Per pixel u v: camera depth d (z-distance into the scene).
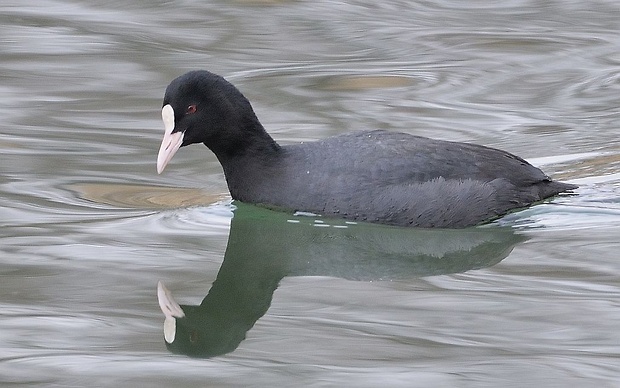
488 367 9.29
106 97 17.31
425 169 13.14
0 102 17.03
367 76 18.33
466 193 13.05
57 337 10.09
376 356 9.60
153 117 16.69
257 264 12.44
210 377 9.24
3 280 11.52
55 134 16.02
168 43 19.53
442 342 9.87
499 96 17.66
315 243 13.19
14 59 18.66
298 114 16.73
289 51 19.34
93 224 13.29
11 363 9.49
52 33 19.86
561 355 9.52
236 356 9.71
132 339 10.10
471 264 12.22
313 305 11.00
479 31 20.41
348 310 10.80
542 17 21.14
